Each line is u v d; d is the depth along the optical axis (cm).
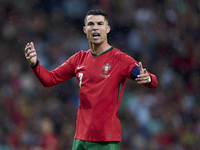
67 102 4428
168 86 4747
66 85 4525
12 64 4719
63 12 5162
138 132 4200
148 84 1359
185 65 5006
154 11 5300
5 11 5091
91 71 1391
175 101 4569
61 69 1473
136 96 4434
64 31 5047
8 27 5000
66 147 4034
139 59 4934
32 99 4362
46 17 5106
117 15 5172
